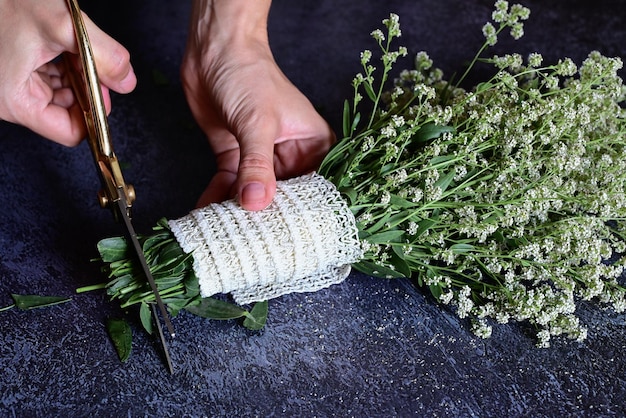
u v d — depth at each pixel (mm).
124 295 462
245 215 458
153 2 691
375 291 494
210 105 547
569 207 488
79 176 551
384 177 471
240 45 515
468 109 507
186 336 467
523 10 492
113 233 519
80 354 458
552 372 464
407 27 687
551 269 478
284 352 463
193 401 442
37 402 438
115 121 589
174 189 548
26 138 571
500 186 468
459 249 469
